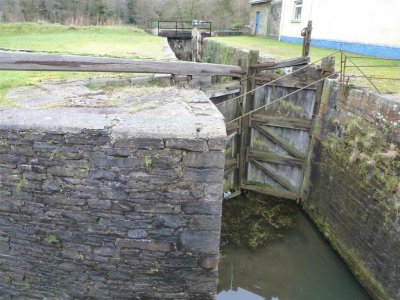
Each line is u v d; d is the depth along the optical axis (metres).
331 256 6.34
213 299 3.76
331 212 6.47
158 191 3.26
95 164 3.23
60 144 3.22
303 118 7.44
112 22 25.22
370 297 5.33
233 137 7.82
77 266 3.75
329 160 6.58
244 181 8.44
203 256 3.53
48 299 4.04
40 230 3.65
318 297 5.56
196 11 32.75
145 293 3.77
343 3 11.55
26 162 3.38
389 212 4.91
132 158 3.16
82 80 5.34
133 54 8.80
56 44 11.16
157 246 3.50
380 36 10.08
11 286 4.09
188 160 3.13
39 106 3.88
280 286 5.70
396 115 4.87
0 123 3.28
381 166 5.09
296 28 15.09
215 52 12.36
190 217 3.35
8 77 5.49
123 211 3.38
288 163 7.83
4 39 12.65
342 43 11.74
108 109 3.80
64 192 3.41
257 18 21.20
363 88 5.94
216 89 6.66
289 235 6.86
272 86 7.52
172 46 19.61
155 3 32.19
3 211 3.66
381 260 5.06
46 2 26.14
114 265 3.66
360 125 5.65
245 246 6.54
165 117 3.50
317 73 7.09
